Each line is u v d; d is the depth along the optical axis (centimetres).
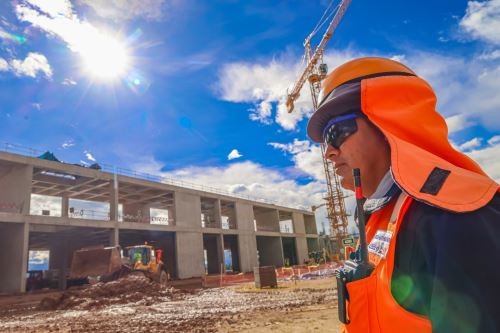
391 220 67
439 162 58
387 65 80
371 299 61
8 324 1117
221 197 5569
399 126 68
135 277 2055
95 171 3872
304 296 1485
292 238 7394
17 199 3180
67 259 3934
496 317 39
